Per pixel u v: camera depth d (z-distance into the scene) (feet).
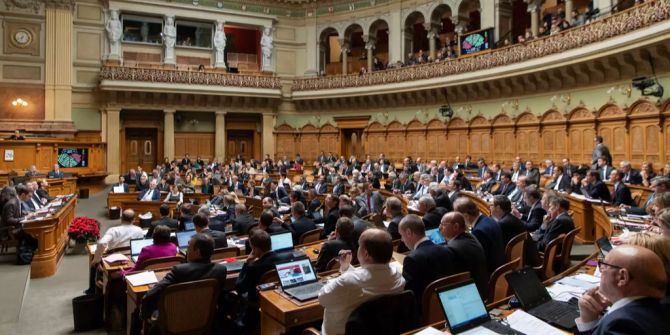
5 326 18.12
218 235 21.44
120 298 18.98
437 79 67.21
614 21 42.98
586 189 31.01
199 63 81.97
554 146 54.90
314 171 69.51
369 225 20.12
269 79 82.38
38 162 60.08
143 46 78.43
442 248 13.23
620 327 6.77
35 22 70.85
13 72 69.46
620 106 46.73
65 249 33.47
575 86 52.39
